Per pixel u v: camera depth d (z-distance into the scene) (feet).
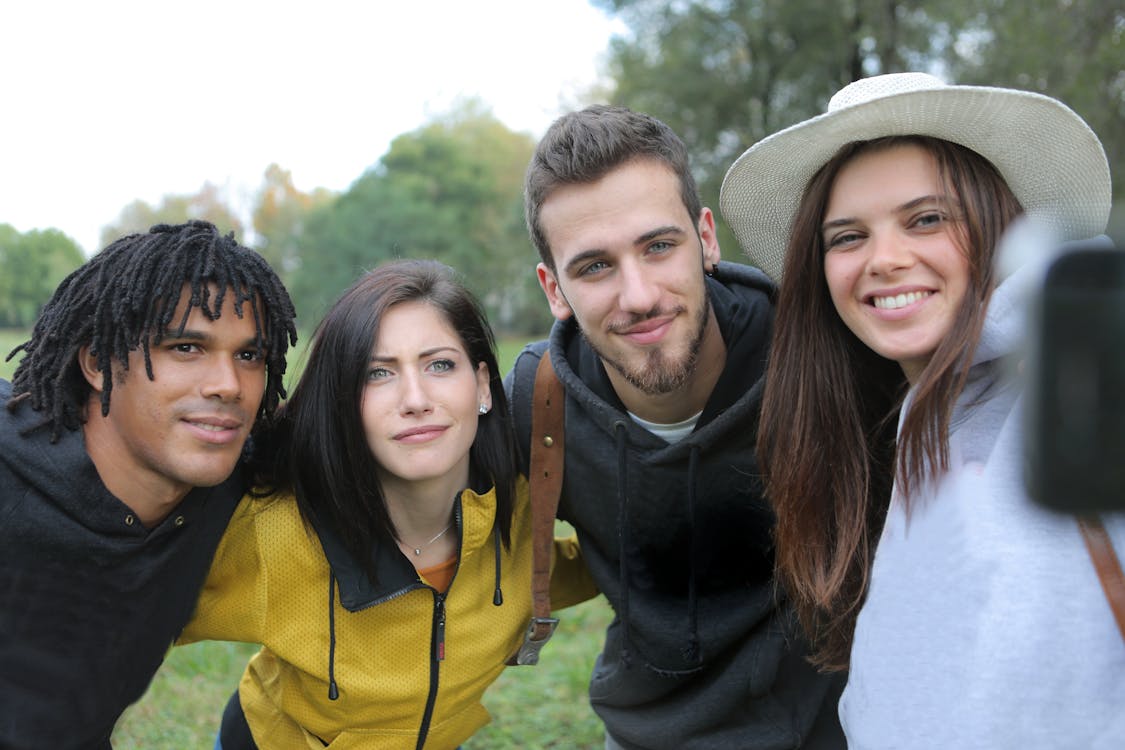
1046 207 6.15
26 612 6.54
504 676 14.67
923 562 4.96
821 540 6.73
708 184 68.95
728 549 8.28
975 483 4.84
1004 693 4.40
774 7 64.44
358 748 8.27
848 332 6.65
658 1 70.08
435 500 7.89
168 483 6.77
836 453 6.66
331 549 7.57
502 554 8.52
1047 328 2.35
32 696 6.64
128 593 6.77
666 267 7.55
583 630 16.94
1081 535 4.40
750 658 8.29
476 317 7.95
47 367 6.57
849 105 5.93
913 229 5.83
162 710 13.00
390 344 7.38
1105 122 30.94
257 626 7.79
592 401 8.17
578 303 7.76
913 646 4.86
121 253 6.49
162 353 6.51
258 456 7.72
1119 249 2.30
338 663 7.86
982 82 41.52
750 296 8.36
